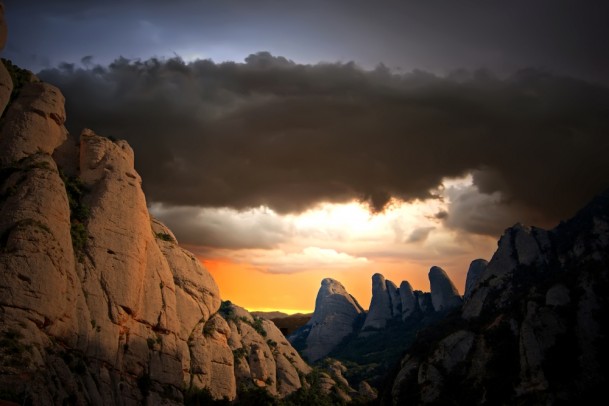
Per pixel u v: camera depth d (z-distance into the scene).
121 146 80.88
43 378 54.50
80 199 73.06
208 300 93.12
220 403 82.69
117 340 69.38
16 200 62.47
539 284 115.38
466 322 125.00
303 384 122.94
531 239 132.62
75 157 77.38
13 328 55.31
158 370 74.19
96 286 68.62
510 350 104.62
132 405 68.75
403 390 114.00
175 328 79.62
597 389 91.62
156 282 78.25
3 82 70.69
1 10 73.50
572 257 121.31
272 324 135.25
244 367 106.56
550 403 91.06
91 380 62.12
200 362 84.94
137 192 77.62
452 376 109.00
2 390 50.69
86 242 70.19
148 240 79.06
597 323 98.06
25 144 70.25
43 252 59.78
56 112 75.44
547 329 98.56
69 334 62.22
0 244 59.22
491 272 132.88
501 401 97.00
